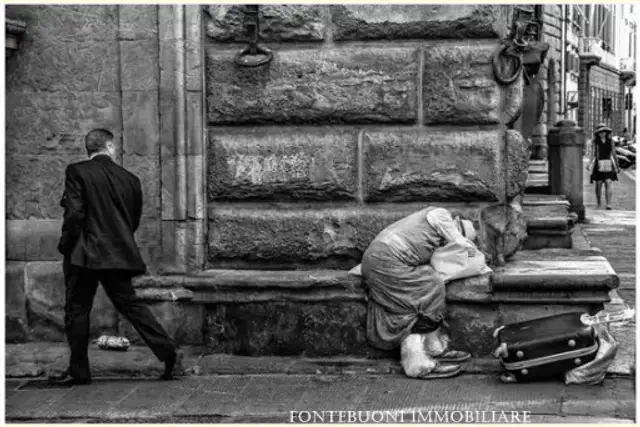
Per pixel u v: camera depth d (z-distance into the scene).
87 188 8.97
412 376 9.30
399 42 9.82
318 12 9.82
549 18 41.09
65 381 9.31
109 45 10.12
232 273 9.98
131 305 9.15
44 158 10.31
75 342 9.15
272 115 9.92
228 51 9.97
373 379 9.31
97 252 8.90
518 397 8.61
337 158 9.89
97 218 8.97
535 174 25.89
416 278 9.37
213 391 8.98
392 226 9.59
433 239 9.41
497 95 9.73
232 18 9.90
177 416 8.29
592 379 8.95
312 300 9.74
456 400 8.55
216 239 10.09
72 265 8.97
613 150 25.78
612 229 20.44
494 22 9.68
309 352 9.80
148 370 9.55
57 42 10.19
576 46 57.34
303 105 9.88
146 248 10.15
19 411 8.45
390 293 9.41
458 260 9.45
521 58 9.77
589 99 61.94
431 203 9.90
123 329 10.34
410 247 9.37
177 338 10.02
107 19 10.11
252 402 8.62
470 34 9.72
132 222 9.20
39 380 9.41
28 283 10.47
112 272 9.04
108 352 10.09
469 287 9.52
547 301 9.45
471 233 9.56
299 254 10.00
